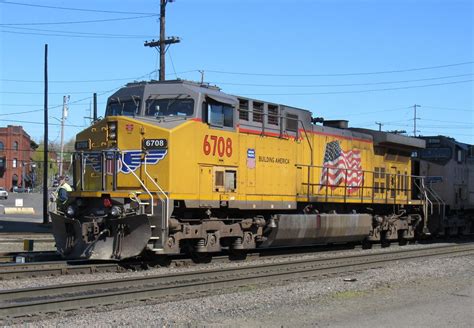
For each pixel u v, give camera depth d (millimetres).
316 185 19266
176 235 14125
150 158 14094
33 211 50312
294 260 16594
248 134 16438
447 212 26922
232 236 16109
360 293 11375
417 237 25750
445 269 15477
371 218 21578
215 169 15234
